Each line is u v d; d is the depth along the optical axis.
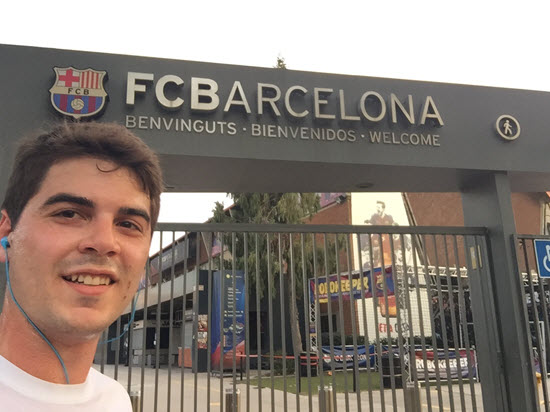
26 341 1.01
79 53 4.31
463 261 19.34
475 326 5.18
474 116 5.17
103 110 4.22
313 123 4.72
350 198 21.36
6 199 1.07
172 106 4.34
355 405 8.48
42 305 0.97
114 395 1.29
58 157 1.03
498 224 5.03
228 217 15.52
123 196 1.07
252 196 14.98
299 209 15.27
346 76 4.93
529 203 23.98
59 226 1.00
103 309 1.02
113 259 1.04
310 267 14.80
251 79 4.66
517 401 4.65
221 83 4.57
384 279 4.64
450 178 5.29
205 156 4.37
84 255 1.00
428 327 13.65
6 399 0.96
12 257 1.01
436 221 23.77
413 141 4.92
